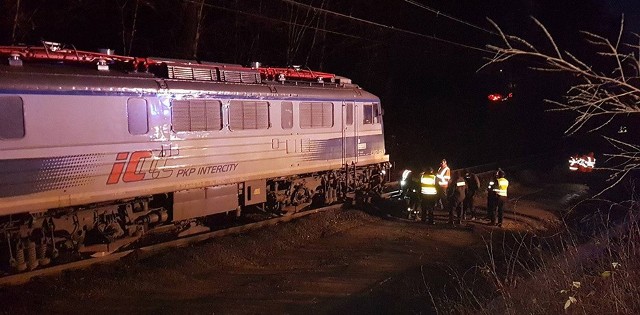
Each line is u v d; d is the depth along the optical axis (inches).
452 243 528.4
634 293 238.7
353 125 675.4
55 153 374.0
